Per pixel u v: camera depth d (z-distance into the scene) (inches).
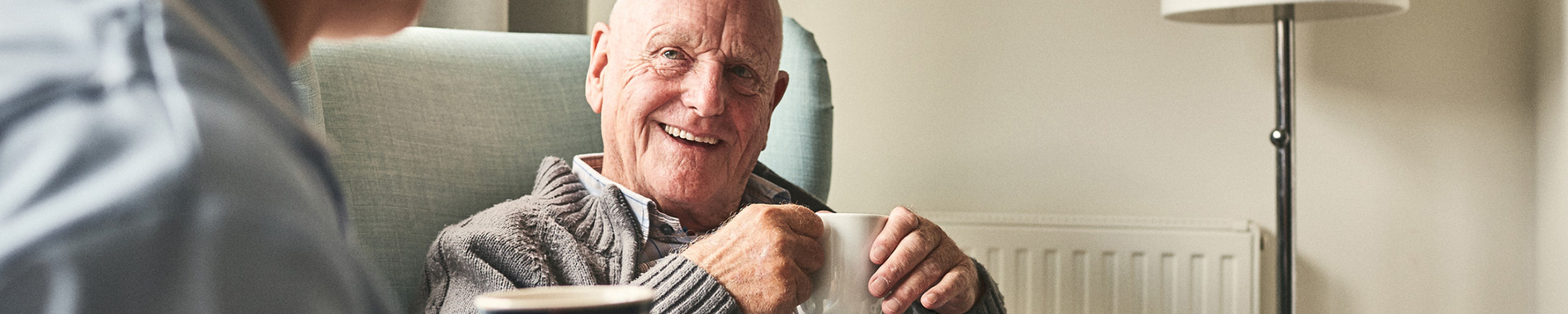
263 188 7.2
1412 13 75.8
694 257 32.9
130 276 6.5
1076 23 79.4
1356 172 77.1
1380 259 77.2
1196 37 78.2
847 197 82.9
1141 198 79.2
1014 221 77.9
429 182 47.3
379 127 46.3
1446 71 75.7
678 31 44.1
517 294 13.6
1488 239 75.9
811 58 58.8
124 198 6.6
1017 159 80.4
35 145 6.9
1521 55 74.8
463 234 39.8
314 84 41.4
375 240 44.8
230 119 7.4
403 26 13.4
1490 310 76.2
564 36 56.6
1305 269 78.0
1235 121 78.0
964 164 81.1
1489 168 75.6
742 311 31.6
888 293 33.4
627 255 41.8
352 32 12.8
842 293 30.9
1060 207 80.1
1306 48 77.3
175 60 7.4
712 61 44.3
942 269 35.1
